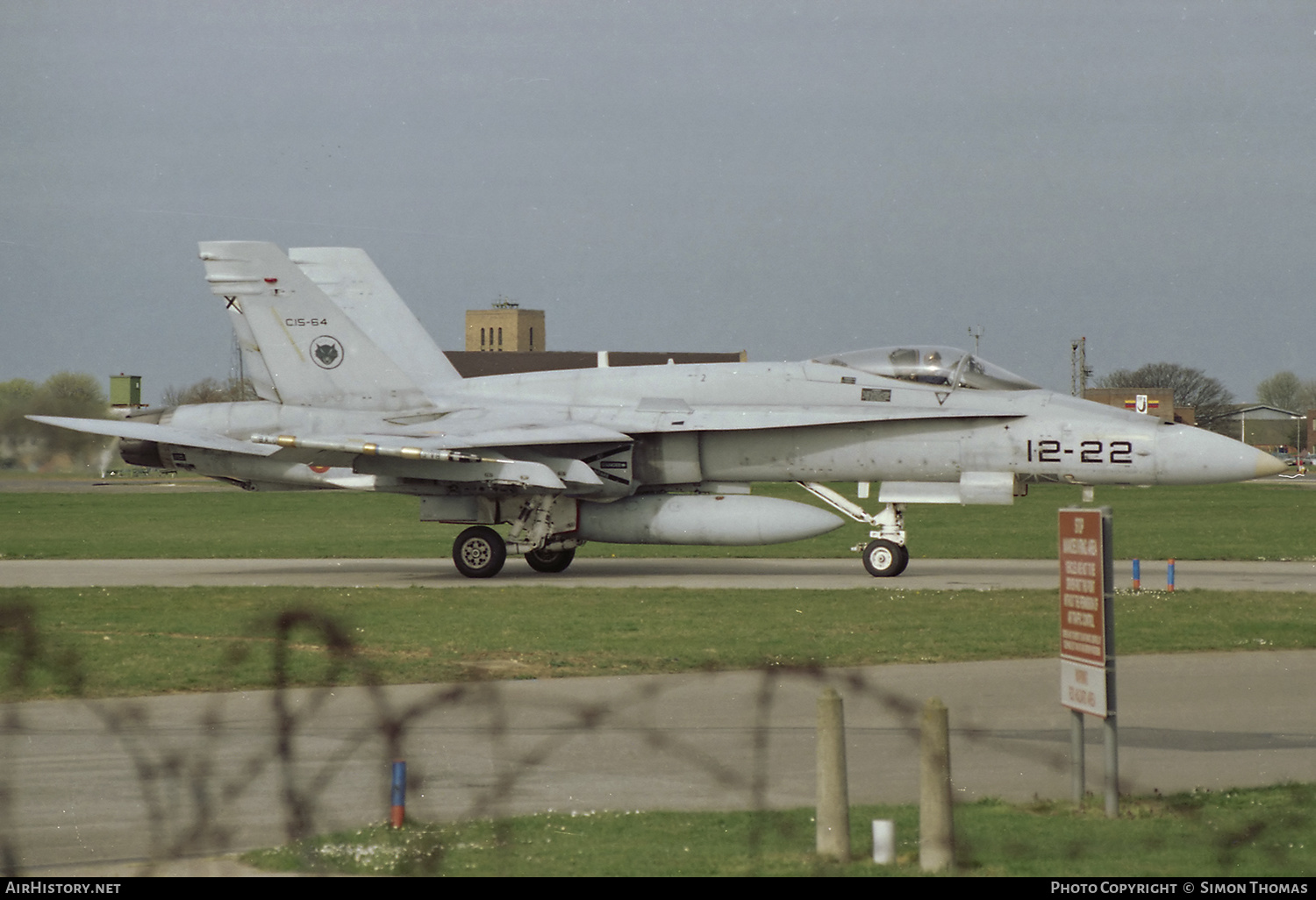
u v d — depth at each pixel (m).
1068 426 94.81
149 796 37.31
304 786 38.41
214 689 52.94
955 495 97.94
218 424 107.38
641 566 112.56
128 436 104.25
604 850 31.64
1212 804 36.06
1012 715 48.16
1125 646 62.91
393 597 83.38
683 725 46.72
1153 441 92.94
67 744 43.75
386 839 32.75
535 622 70.94
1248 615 73.06
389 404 107.38
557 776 39.66
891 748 43.19
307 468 106.19
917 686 53.47
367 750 42.94
